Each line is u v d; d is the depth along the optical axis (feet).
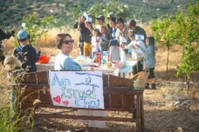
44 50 44.27
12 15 108.06
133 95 18.38
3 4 117.39
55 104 19.60
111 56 25.20
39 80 19.49
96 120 19.21
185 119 21.99
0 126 16.37
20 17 105.60
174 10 112.16
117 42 26.61
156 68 35.70
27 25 37.99
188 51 26.84
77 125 21.25
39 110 23.54
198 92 27.55
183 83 30.25
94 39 29.78
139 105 18.37
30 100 20.06
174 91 27.96
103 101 18.60
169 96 26.45
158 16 102.83
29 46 21.42
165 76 32.60
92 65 23.13
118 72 21.81
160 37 33.32
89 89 18.58
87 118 19.27
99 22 30.50
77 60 24.76
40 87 19.43
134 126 20.90
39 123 21.35
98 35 29.63
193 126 20.88
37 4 121.49
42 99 19.90
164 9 114.73
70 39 19.34
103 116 19.49
